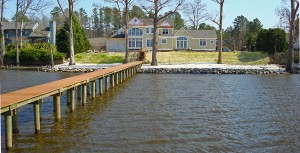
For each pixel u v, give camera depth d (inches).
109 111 560.1
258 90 819.4
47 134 419.2
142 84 932.6
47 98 679.7
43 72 1322.6
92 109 578.2
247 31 3233.3
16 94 425.1
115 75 924.0
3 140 394.3
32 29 2453.2
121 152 356.5
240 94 754.2
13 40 2337.6
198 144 385.7
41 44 1814.7
